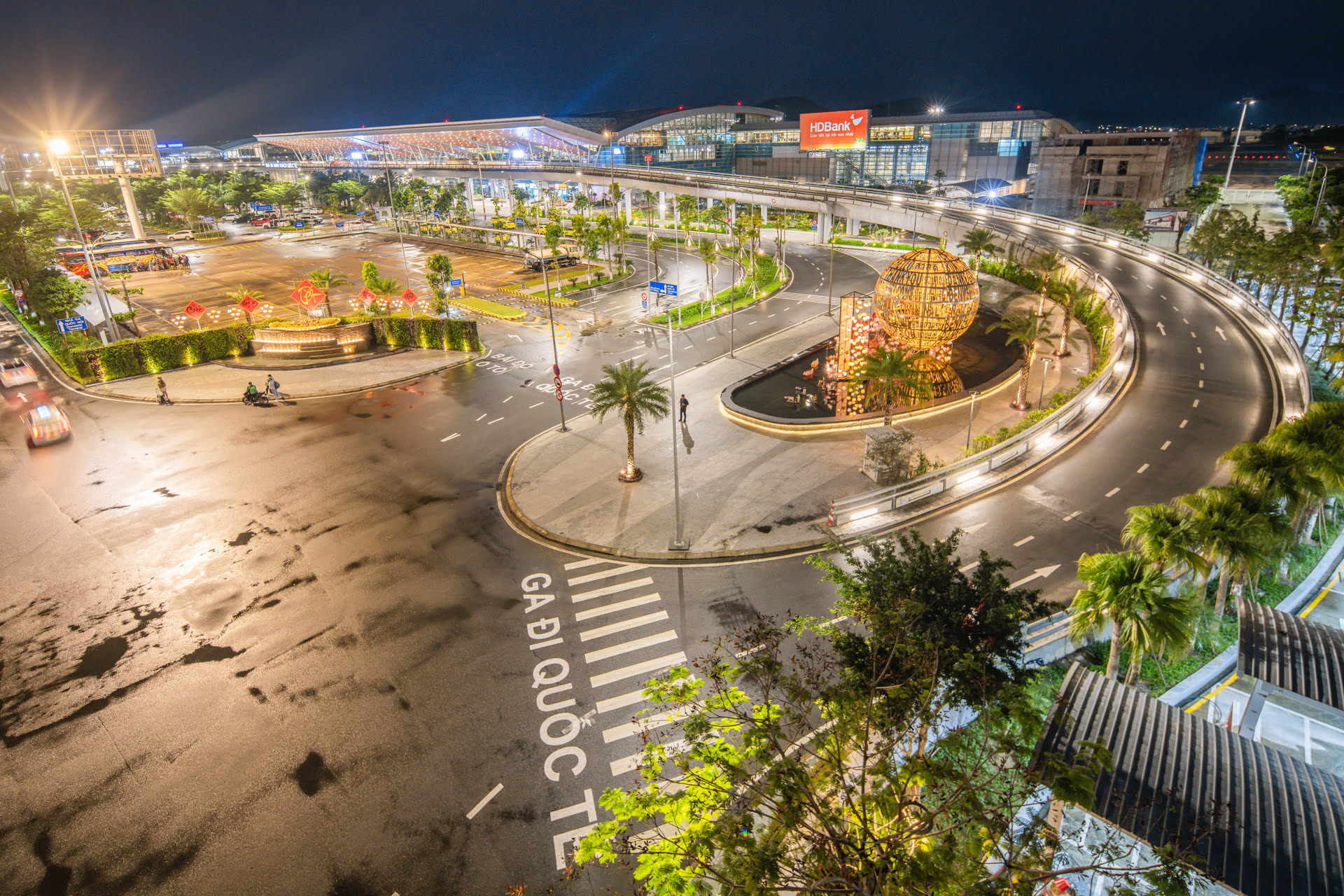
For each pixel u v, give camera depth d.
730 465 37.22
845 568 27.81
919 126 164.75
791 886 11.91
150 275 97.69
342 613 26.73
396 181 171.88
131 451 40.88
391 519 33.34
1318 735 19.39
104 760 20.48
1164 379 43.88
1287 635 18.61
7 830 18.45
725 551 29.67
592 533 31.48
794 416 43.31
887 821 11.62
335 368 55.06
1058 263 62.22
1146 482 32.91
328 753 20.53
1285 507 24.55
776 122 192.50
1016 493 32.81
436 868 17.20
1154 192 122.31
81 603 27.53
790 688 14.28
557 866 17.12
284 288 86.62
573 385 50.16
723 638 24.55
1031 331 42.16
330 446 41.28
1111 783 14.03
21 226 80.75
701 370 52.69
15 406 48.69
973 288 46.22
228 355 58.12
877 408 44.09
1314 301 50.31
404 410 46.66
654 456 38.69
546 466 37.97
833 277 83.31
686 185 128.75
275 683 23.30
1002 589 16.03
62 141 60.31
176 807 18.97
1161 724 15.32
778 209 132.25
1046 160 131.38
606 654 24.20
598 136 182.38
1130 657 20.30
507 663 23.98
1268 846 12.62
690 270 93.81
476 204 188.88
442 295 68.19
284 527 32.75
